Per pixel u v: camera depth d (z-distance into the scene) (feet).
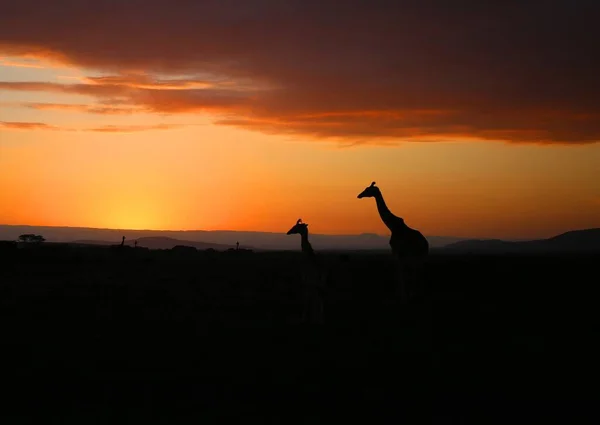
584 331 80.38
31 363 61.31
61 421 45.37
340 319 88.58
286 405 49.29
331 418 46.50
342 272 173.78
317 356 65.31
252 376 57.31
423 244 104.83
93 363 61.57
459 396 51.98
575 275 168.76
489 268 197.16
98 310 95.09
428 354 66.80
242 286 137.39
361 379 56.75
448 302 107.45
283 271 194.70
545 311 97.19
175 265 233.76
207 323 84.69
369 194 109.60
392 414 47.47
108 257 293.84
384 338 75.05
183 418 46.19
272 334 76.79
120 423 45.01
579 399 51.44
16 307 96.84
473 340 74.33
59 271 185.98
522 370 60.49
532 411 48.42
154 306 100.78
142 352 66.39
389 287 135.13
